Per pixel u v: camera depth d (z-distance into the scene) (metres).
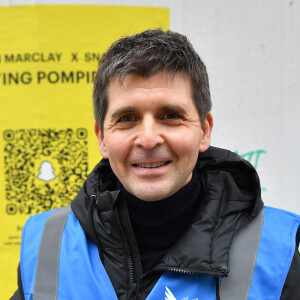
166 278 1.02
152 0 1.90
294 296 1.00
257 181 1.10
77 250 1.11
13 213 1.95
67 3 1.89
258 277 1.01
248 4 1.90
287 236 1.06
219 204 1.10
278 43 1.91
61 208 1.28
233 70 1.92
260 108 1.93
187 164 1.00
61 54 1.91
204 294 1.01
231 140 1.93
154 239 1.09
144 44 1.05
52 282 1.08
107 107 1.04
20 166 1.94
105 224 1.10
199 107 1.05
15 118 1.93
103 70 1.06
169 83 0.97
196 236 1.03
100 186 1.19
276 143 1.93
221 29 1.91
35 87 1.92
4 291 1.93
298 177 1.93
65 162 1.94
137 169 0.99
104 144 1.13
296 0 1.90
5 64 1.91
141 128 0.96
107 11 1.90
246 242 1.06
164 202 1.06
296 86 1.92
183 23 1.91
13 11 1.89
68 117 1.93
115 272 1.06
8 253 1.94
